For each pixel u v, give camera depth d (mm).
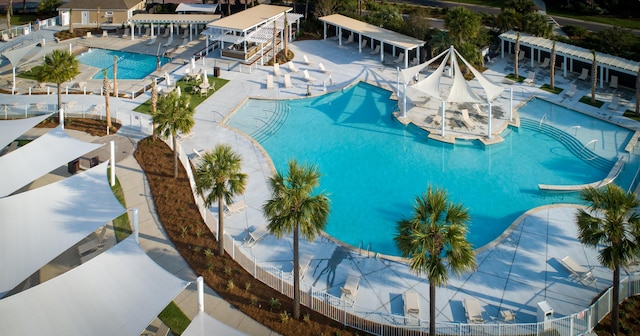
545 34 59625
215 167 27406
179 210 32906
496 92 43344
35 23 72438
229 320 24438
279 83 54469
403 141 43531
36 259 23438
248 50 61469
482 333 23812
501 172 38906
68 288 20609
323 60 61250
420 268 20734
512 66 58531
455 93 43688
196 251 29016
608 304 24766
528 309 25734
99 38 69625
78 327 19328
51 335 18875
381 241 31656
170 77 55719
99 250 28859
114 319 19812
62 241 24719
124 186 35500
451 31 58219
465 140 43062
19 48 59188
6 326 18781
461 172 38969
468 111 47781
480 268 28641
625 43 56875
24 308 19547
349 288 26156
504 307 25891
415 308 24844
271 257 29328
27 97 49125
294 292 24172
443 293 26812
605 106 48281
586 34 66062
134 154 39844
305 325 24250
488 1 85000
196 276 27250
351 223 33312
